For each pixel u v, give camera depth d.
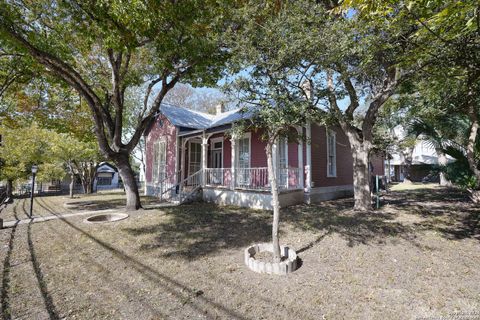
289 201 9.27
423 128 8.61
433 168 10.03
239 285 3.36
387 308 2.80
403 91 8.28
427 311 2.73
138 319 2.64
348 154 13.26
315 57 4.70
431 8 3.19
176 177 13.10
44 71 7.50
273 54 4.58
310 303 2.92
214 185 11.27
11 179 14.02
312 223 6.52
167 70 8.73
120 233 5.91
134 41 6.07
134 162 36.56
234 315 2.71
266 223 6.77
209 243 5.16
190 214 8.14
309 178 9.84
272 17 5.15
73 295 3.12
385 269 3.77
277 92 4.20
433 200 9.62
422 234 5.36
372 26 4.63
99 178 31.39
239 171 10.89
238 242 5.21
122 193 18.58
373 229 5.79
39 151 14.00
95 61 9.48
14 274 3.70
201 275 3.67
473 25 3.24
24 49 5.90
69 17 6.43
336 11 3.54
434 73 5.12
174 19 6.55
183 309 2.82
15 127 11.21
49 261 4.20
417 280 3.42
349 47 4.83
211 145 14.29
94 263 4.12
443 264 3.90
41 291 3.21
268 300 2.99
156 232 5.99
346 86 7.87
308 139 5.06
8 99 10.38
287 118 3.96
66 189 22.81
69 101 11.14
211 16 7.22
